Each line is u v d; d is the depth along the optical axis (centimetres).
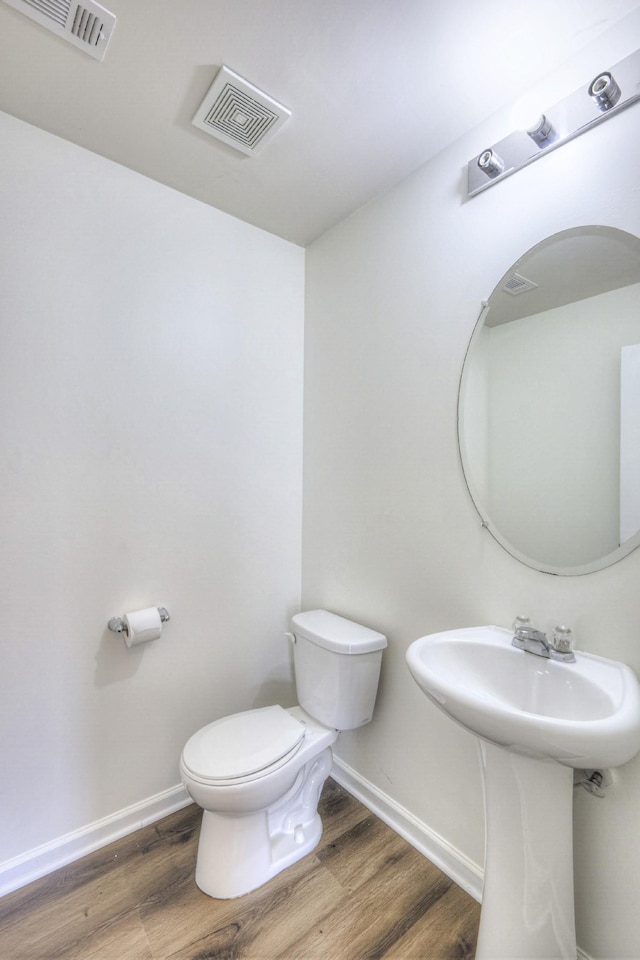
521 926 101
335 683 156
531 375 124
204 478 178
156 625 155
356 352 181
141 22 106
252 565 192
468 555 138
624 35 103
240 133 140
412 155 150
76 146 147
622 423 106
